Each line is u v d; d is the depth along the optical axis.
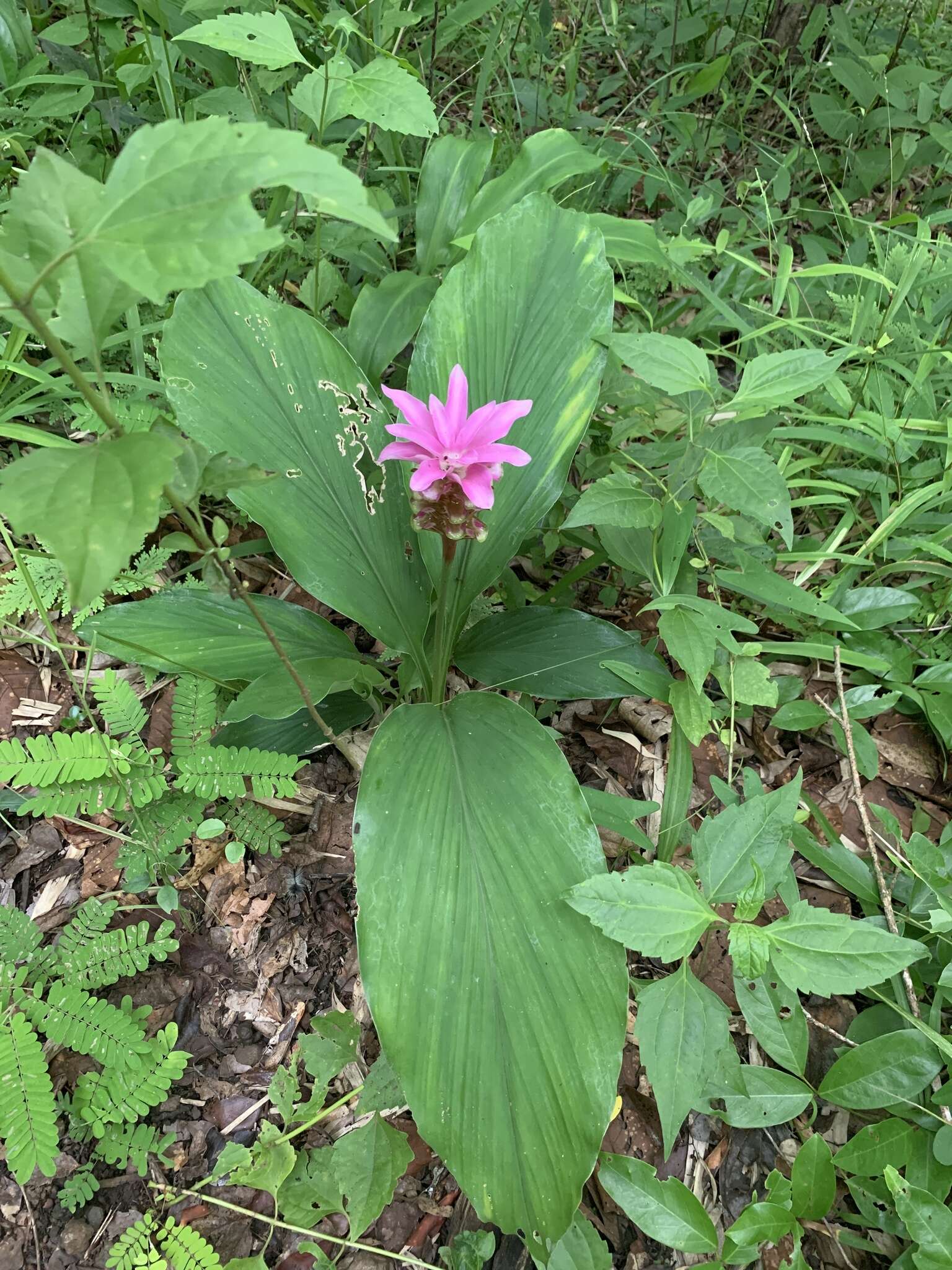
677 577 0.66
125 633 0.57
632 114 1.25
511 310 0.61
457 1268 0.46
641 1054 0.44
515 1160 0.41
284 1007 0.55
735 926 0.46
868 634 0.72
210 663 0.57
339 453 0.58
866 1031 0.54
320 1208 0.48
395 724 0.50
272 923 0.58
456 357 0.59
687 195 1.07
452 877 0.45
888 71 1.16
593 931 0.45
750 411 0.61
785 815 0.49
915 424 0.72
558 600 0.76
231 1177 0.47
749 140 1.21
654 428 0.79
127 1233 0.45
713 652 0.55
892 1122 0.49
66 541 0.25
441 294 0.60
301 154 0.25
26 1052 0.45
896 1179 0.44
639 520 0.58
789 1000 0.52
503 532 0.60
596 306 0.61
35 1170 0.47
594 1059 0.43
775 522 0.58
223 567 0.38
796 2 1.26
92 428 0.66
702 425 0.69
